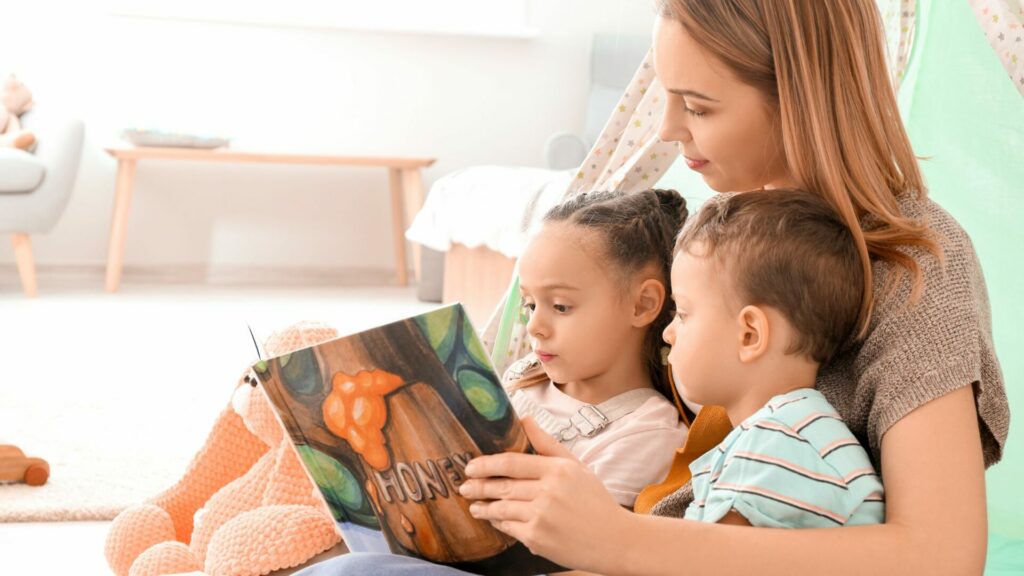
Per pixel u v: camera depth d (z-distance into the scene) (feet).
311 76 15.29
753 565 2.25
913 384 2.49
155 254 15.19
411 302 13.75
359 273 15.74
